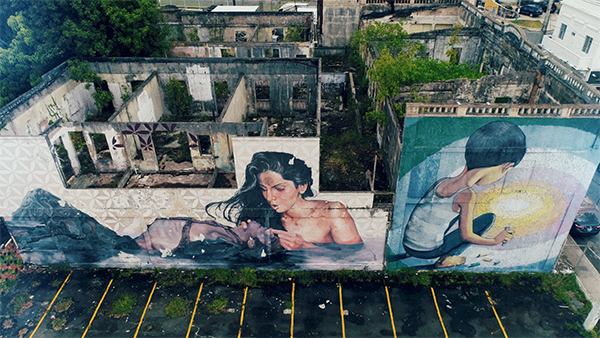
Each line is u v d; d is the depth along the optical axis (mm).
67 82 24125
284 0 56344
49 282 21438
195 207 19875
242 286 21172
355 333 18719
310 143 17500
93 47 24438
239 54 29281
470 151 17922
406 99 23016
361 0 36000
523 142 17609
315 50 36938
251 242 21000
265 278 21609
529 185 18922
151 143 20359
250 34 34594
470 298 20375
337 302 20234
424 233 20500
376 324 19109
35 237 21312
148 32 25953
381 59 22375
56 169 18875
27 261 22344
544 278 21312
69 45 24078
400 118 21312
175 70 25234
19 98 20281
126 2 24812
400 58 22875
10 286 21125
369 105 28875
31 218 20562
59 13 23203
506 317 19406
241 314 19703
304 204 19531
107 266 22391
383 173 22344
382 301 20234
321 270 21984
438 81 22812
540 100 22656
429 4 36031
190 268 22219
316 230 20453
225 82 25453
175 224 20578
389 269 21859
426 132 17438
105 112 27062
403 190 19109
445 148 17859
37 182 19312
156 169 21469
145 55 27062
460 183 18859
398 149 19125
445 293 20656
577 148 17719
